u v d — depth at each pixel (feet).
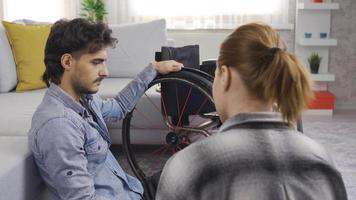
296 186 2.26
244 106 2.53
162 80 6.15
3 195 3.82
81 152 3.95
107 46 4.34
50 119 3.90
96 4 12.99
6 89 8.91
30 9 13.61
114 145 9.47
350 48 13.80
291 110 2.43
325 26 13.46
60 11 13.66
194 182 2.27
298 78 2.40
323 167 2.34
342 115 13.01
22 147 4.58
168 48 7.00
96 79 4.26
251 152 2.29
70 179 3.80
